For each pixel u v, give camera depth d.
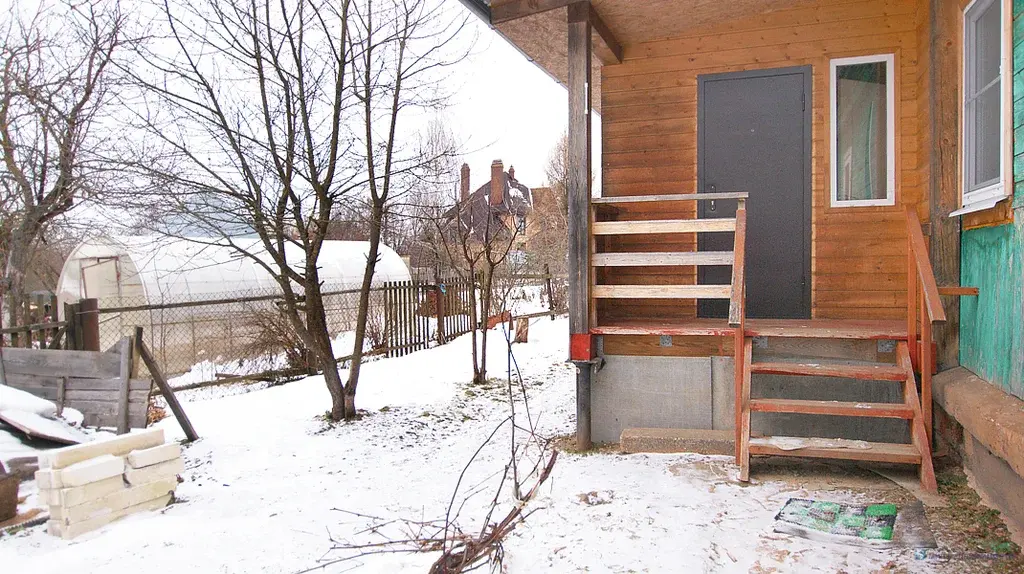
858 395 5.81
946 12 5.27
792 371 5.20
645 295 6.03
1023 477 3.44
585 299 6.08
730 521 4.18
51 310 8.59
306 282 7.70
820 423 5.92
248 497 5.32
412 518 4.64
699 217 6.84
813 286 6.56
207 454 6.51
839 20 6.49
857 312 6.46
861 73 6.50
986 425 3.92
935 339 5.38
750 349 5.38
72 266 12.72
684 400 6.29
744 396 5.15
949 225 5.20
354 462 6.25
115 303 11.43
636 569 3.58
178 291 11.76
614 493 4.76
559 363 11.69
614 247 7.10
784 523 4.11
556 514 4.44
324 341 7.75
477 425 7.66
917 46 6.22
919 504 4.36
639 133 7.02
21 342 7.85
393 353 12.12
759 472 5.14
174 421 7.73
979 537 3.81
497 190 25.11
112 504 4.88
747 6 6.42
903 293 6.34
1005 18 4.13
